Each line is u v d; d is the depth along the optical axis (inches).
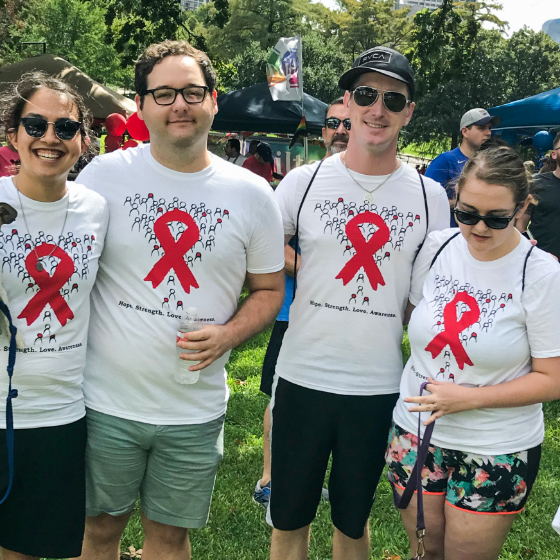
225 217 83.4
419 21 630.5
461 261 83.8
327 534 119.0
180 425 84.6
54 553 82.0
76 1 1469.0
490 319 79.4
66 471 80.7
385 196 90.9
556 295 76.7
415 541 86.7
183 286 82.5
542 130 446.9
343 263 90.7
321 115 406.9
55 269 76.5
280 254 90.1
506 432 79.1
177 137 78.8
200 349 80.4
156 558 91.8
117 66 1478.8
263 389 126.3
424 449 79.7
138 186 83.1
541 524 126.8
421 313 85.0
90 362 84.8
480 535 79.3
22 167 75.7
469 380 80.2
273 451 97.2
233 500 129.0
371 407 91.2
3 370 75.8
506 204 75.5
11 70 486.0
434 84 638.5
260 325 87.7
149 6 598.2
